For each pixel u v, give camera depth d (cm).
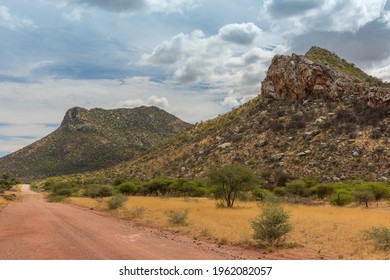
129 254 1005
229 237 1412
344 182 5662
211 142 10075
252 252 1177
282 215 1334
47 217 2248
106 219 2181
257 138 8450
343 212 2662
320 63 8894
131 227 1766
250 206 3309
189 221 1923
